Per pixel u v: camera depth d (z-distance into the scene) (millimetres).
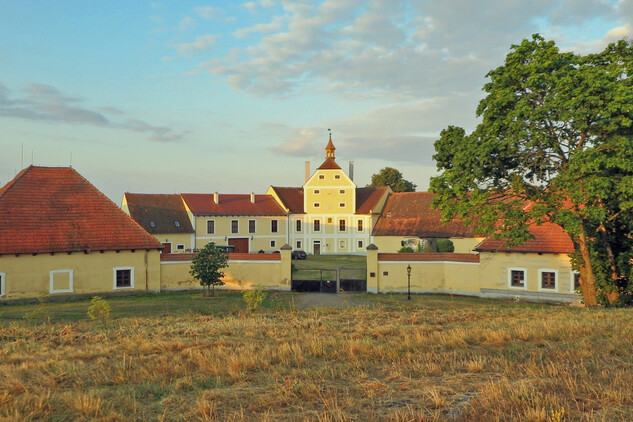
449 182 26156
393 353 13031
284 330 17703
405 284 35812
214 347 14688
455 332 15688
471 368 11359
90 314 22891
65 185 35438
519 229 23719
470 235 51656
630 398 8750
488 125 24781
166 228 56312
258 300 25188
